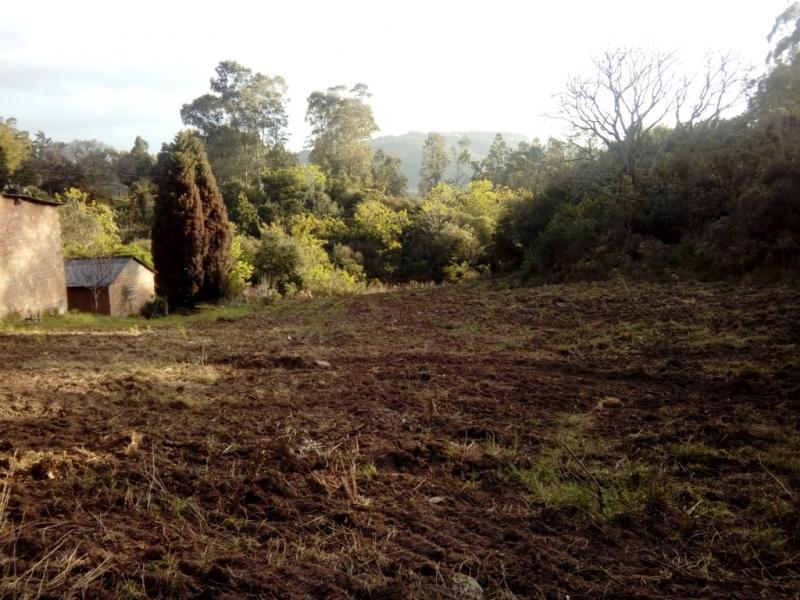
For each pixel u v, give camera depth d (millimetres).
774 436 4289
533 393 5867
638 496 3381
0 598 2219
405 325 11891
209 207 21156
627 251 16016
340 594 2381
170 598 2301
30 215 15516
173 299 20547
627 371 6582
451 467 3939
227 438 4480
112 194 56469
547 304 12547
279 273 24172
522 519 3164
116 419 5008
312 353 8711
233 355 8570
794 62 18016
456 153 75875
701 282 12602
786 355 6688
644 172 19531
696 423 4691
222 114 61031
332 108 63750
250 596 2346
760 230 12711
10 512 2998
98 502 3211
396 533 2963
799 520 3039
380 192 52906
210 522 3053
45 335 11320
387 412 5281
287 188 46250
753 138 16734
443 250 33375
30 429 4609
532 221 21844
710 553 2791
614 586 2510
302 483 3592
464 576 2500
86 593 2293
